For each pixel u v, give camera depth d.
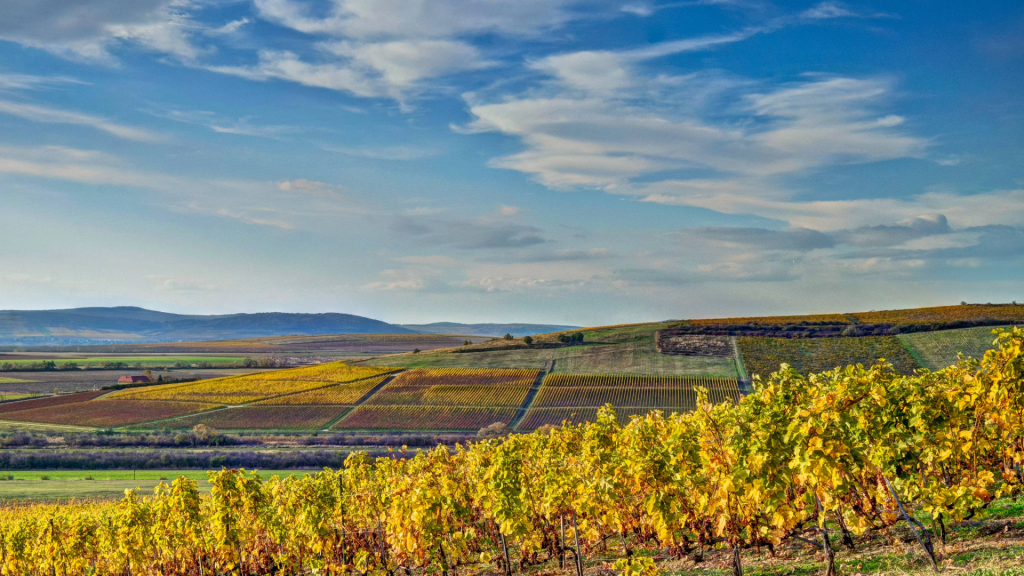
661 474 12.55
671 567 13.91
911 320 106.44
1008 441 12.38
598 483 13.84
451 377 101.88
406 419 80.31
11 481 52.75
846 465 9.69
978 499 10.40
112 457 59.81
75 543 20.98
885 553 11.60
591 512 14.09
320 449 63.84
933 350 89.38
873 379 11.24
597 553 17.02
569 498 14.95
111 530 20.45
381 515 19.69
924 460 11.04
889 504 12.08
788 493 12.44
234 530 19.39
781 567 12.13
